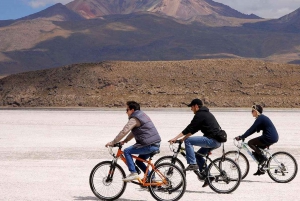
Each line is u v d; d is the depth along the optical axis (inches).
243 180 929.5
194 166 789.9
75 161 1186.6
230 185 808.9
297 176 975.0
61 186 863.1
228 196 779.4
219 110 5807.1
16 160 1208.2
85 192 811.4
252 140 911.7
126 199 764.0
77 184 881.5
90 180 757.9
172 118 3690.9
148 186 746.2
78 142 1722.4
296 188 848.9
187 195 786.2
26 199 754.8
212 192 811.4
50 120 3410.4
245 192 812.0
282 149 1469.0
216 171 816.3
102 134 2108.8
